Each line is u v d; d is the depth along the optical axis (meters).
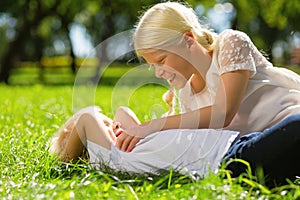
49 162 4.27
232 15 29.97
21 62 49.03
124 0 28.05
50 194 3.29
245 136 3.86
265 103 4.13
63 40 43.50
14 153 4.68
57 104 10.84
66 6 28.41
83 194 3.29
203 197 3.14
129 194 3.23
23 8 27.48
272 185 3.70
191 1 26.20
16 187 3.57
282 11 28.05
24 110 9.53
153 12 4.12
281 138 3.56
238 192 3.22
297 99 4.14
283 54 42.69
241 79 4.03
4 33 48.62
